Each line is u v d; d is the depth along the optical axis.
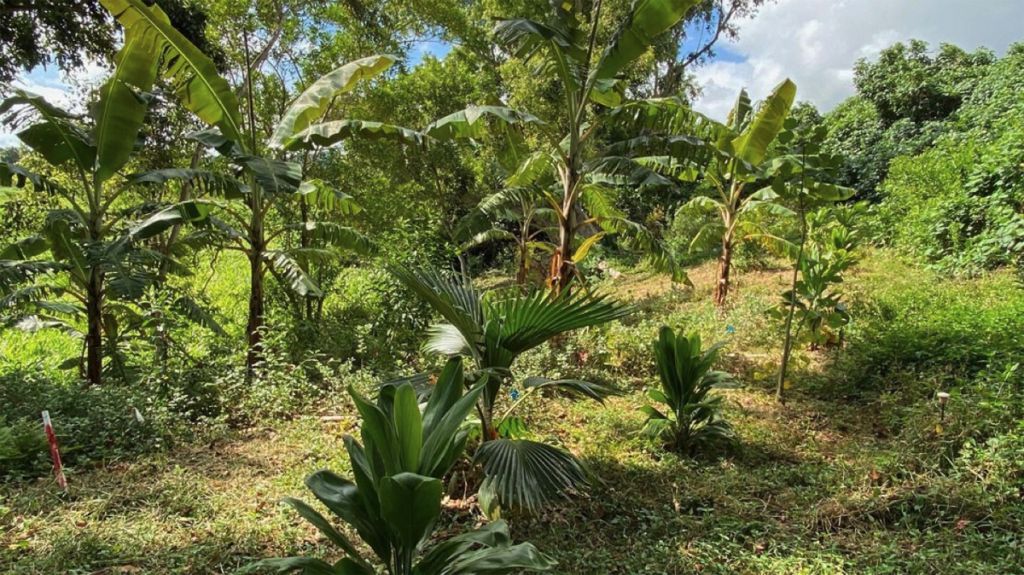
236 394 5.55
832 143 16.38
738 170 6.56
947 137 12.09
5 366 6.04
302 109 5.84
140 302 6.09
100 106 5.16
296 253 6.97
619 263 16.94
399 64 10.51
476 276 14.83
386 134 6.09
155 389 5.40
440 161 11.36
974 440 3.74
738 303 9.27
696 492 3.78
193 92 5.32
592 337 6.90
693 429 4.60
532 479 2.94
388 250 8.08
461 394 2.55
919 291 7.65
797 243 9.45
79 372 6.08
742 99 8.63
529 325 3.42
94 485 3.74
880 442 4.56
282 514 3.44
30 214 7.53
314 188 6.34
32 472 3.94
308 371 6.38
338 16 8.27
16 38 7.30
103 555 2.91
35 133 5.14
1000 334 5.32
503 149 8.28
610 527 3.42
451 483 3.73
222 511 3.48
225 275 12.38
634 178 6.16
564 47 5.60
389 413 2.34
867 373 5.86
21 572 2.69
